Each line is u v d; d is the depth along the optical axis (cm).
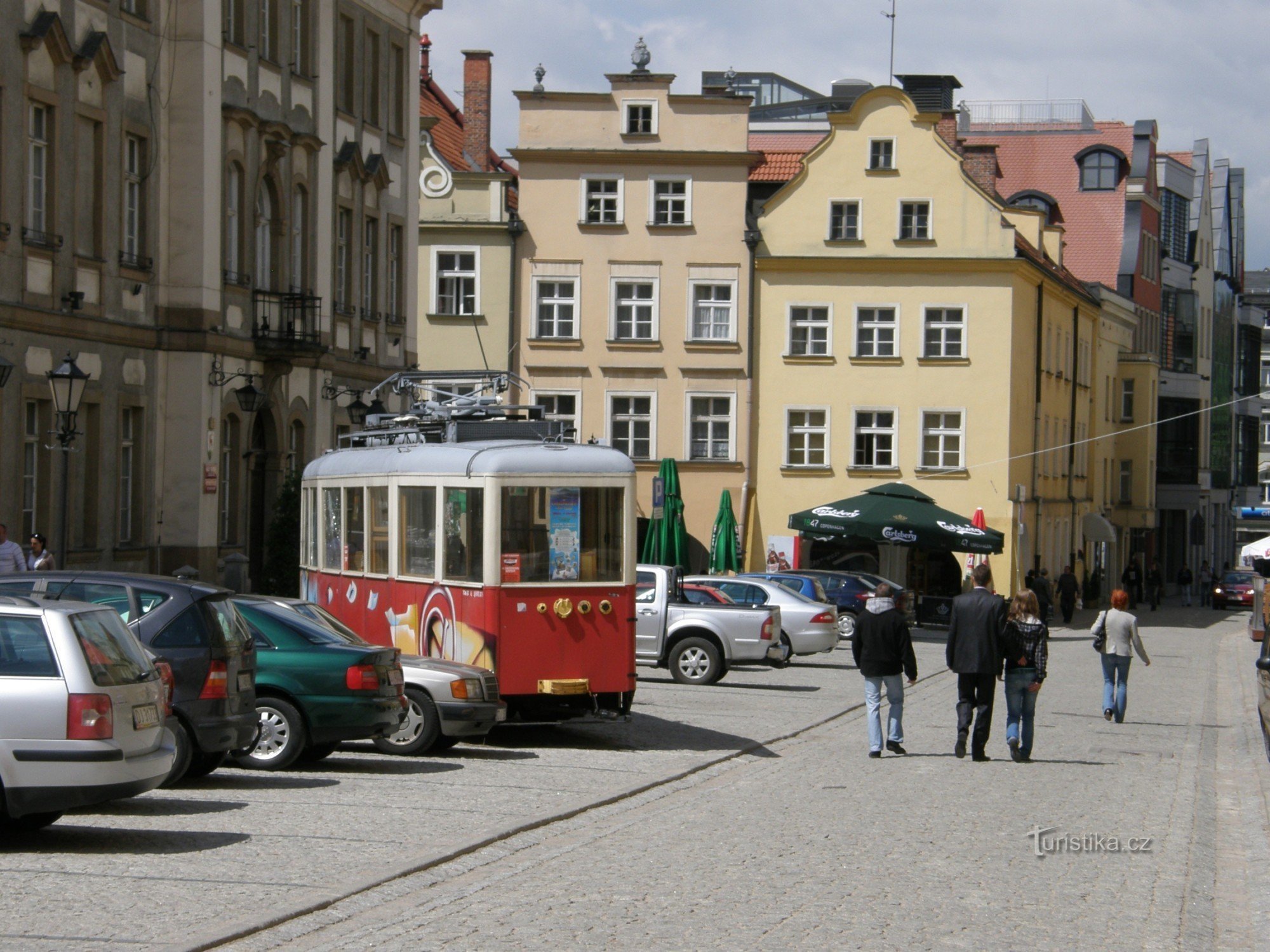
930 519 5022
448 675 2030
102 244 3297
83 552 3225
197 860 1280
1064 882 1313
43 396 3094
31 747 1255
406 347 4862
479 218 5978
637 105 5969
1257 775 2130
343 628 1977
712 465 5981
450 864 1311
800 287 5997
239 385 3753
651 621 3275
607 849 1402
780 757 2181
